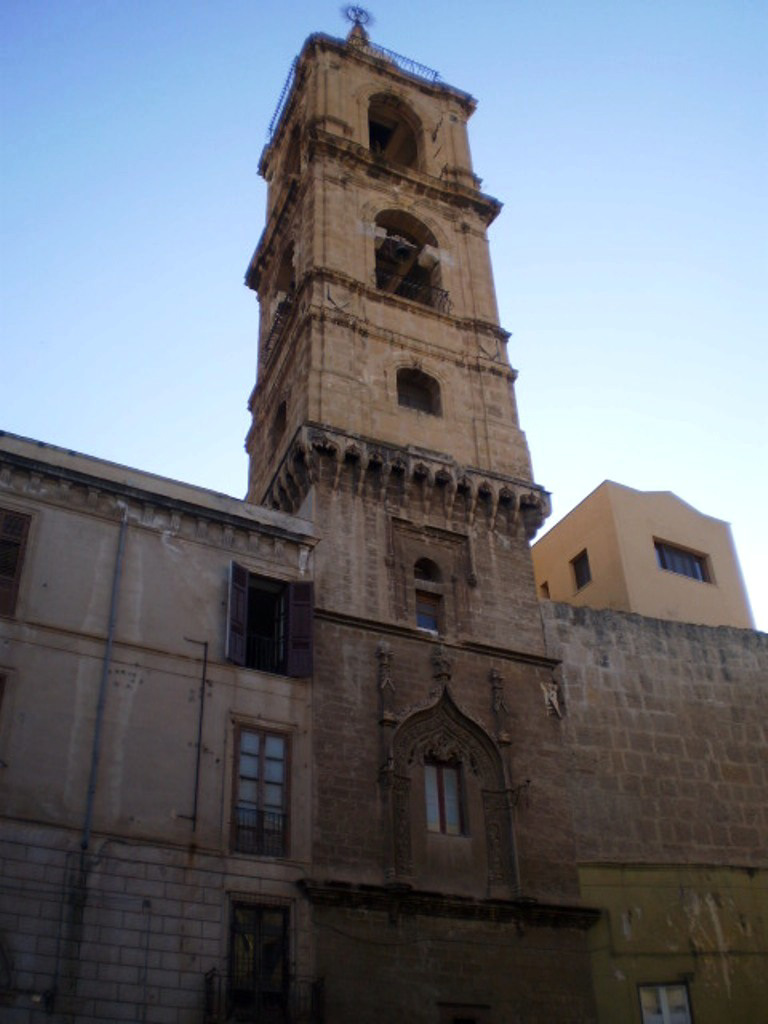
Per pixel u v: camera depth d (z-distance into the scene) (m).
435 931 28.28
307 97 51.00
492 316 44.25
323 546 33.66
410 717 31.41
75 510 30.27
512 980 28.52
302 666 30.56
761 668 39.22
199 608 30.48
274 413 42.66
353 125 48.81
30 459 30.06
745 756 36.62
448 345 42.12
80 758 26.55
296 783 28.89
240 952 25.92
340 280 41.09
